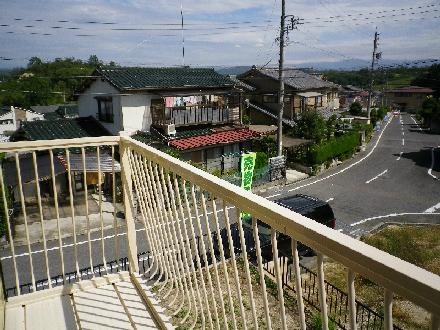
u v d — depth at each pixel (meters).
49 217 14.55
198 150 20.59
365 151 29.95
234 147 22.38
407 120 54.84
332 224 11.03
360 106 51.44
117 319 2.40
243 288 5.65
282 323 1.24
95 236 12.61
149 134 19.92
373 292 7.61
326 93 39.22
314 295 6.66
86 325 2.34
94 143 2.81
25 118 47.03
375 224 13.86
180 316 2.82
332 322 5.73
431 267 9.41
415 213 15.12
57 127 20.08
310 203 10.88
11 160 16.92
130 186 2.91
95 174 17.25
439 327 0.66
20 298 2.61
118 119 19.64
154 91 20.11
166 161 1.97
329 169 23.77
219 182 1.46
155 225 2.57
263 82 34.47
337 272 8.62
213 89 22.94
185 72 24.38
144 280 2.81
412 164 24.61
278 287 1.22
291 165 23.34
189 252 2.02
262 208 1.17
